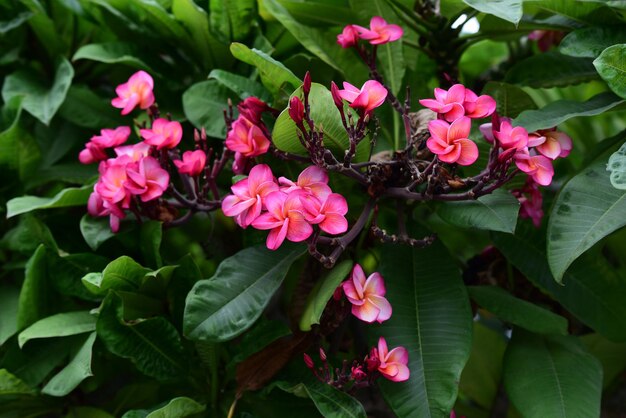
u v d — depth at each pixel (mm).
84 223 1536
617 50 1354
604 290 1515
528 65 1631
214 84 1619
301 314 1470
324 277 1429
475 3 1454
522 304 1490
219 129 1592
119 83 1801
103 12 1729
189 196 1510
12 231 1655
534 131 1391
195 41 1690
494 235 1540
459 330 1422
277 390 1461
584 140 1985
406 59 1711
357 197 1528
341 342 1651
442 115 1340
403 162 1402
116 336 1438
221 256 1712
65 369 1452
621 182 1282
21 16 1750
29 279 1523
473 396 1688
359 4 1641
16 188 1709
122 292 1458
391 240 1395
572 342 1509
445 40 1660
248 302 1399
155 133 1457
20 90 1731
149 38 1729
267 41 1633
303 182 1350
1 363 1525
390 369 1357
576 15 1489
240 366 1451
